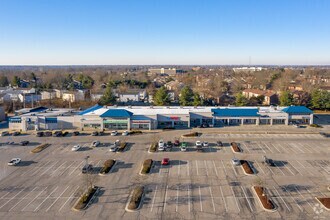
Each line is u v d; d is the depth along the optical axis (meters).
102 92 133.38
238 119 83.75
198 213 35.53
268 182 44.22
